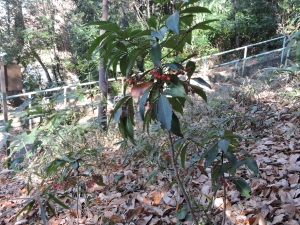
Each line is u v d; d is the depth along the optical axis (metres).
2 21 10.17
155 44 1.18
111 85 5.24
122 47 1.25
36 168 3.26
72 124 3.62
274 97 4.70
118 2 10.38
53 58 10.30
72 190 2.59
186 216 2.01
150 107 1.19
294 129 3.29
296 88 4.67
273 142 3.09
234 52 10.33
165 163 2.56
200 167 1.50
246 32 10.12
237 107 4.37
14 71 4.55
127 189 2.76
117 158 3.34
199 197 2.25
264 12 9.80
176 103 1.40
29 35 9.43
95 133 3.81
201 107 4.41
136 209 2.28
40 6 10.12
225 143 1.22
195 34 9.82
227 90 5.22
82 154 2.05
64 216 2.50
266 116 3.98
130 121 1.30
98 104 4.07
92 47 1.24
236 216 1.97
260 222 1.72
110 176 3.00
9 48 9.95
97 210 2.47
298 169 2.43
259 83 5.29
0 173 4.07
